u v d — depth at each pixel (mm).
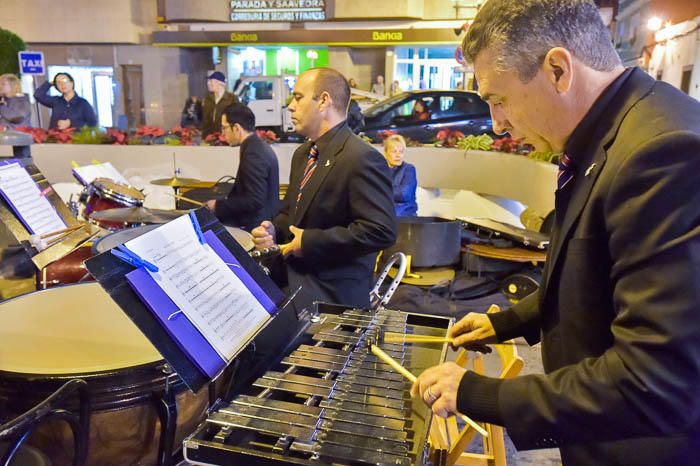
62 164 5410
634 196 771
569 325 917
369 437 910
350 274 2062
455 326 1328
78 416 1102
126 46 13688
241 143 3416
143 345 1240
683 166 741
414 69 13352
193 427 1294
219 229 1174
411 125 6953
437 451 1529
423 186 5262
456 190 5199
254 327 1073
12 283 2088
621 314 782
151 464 1242
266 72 14055
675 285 721
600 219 854
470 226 3801
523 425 825
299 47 13695
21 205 1755
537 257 3324
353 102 6355
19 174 1813
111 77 13852
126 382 1127
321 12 12930
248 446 923
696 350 709
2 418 1136
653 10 4094
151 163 5375
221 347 985
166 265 986
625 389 749
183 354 929
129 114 14102
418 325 1450
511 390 850
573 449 961
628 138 817
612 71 889
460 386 887
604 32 887
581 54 861
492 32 891
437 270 3500
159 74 13742
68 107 6152
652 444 875
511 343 1605
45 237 1722
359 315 1441
